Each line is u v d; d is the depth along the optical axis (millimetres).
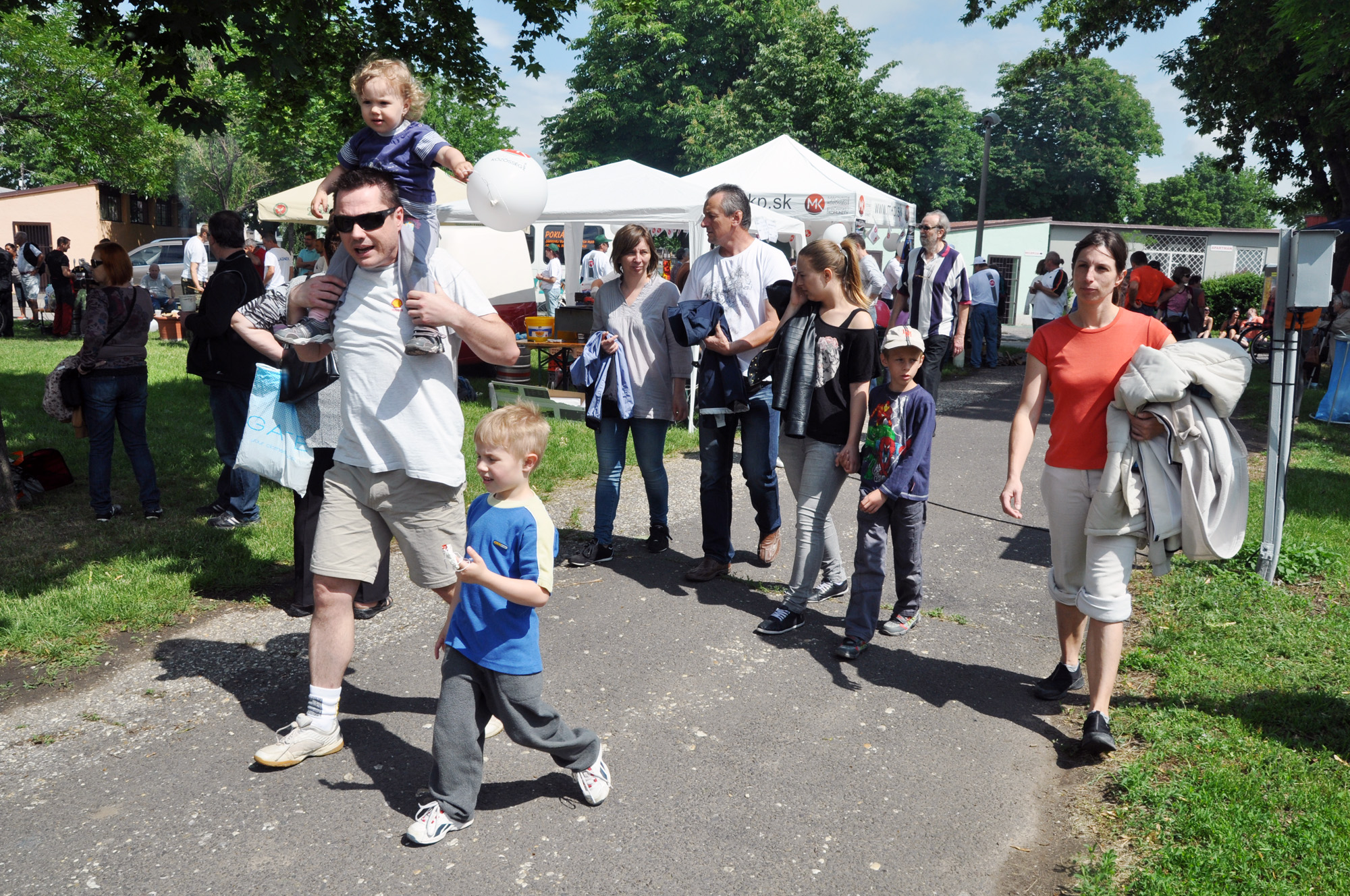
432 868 2721
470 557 2635
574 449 8281
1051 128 55719
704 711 3719
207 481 7352
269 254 12648
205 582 4980
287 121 10938
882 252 16594
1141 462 3293
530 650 2787
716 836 2900
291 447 3838
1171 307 15117
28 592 4781
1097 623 3387
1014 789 3189
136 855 2771
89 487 6387
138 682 3936
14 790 3125
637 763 3320
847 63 34812
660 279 5277
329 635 3270
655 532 5629
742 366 5031
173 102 6727
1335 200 22172
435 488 3203
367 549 3234
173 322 17234
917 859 2805
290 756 3227
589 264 15617
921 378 8648
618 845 2846
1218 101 19875
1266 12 16297
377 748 3395
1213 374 3234
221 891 2615
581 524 6301
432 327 3035
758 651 4309
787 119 33719
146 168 30812
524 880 2674
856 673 4098
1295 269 4727
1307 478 7629
